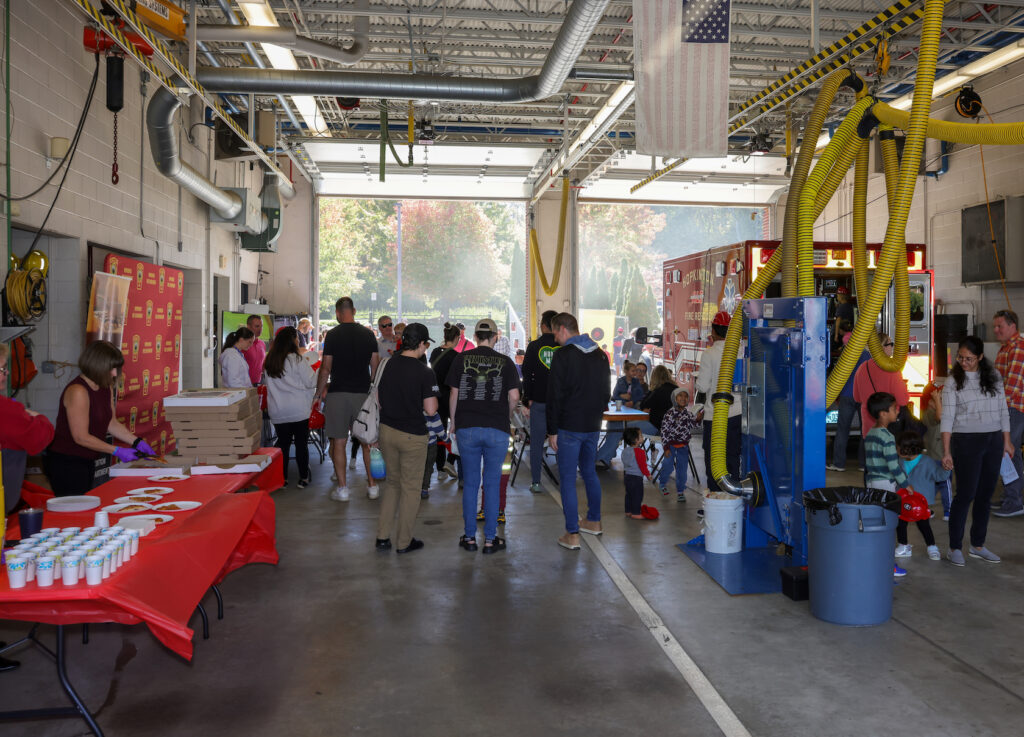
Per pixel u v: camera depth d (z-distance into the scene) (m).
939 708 3.25
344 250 45.56
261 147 12.06
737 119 11.98
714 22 6.03
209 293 11.90
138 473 4.77
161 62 6.73
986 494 5.33
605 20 10.30
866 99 5.28
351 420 7.18
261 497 4.50
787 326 5.23
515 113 14.68
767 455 5.32
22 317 5.81
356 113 14.48
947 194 13.30
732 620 4.27
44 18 6.52
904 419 8.31
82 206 7.32
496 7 10.55
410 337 5.48
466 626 4.17
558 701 3.31
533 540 5.92
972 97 11.36
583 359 5.64
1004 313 6.70
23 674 3.57
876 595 4.18
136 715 3.18
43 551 2.79
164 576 2.96
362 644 3.93
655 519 6.58
